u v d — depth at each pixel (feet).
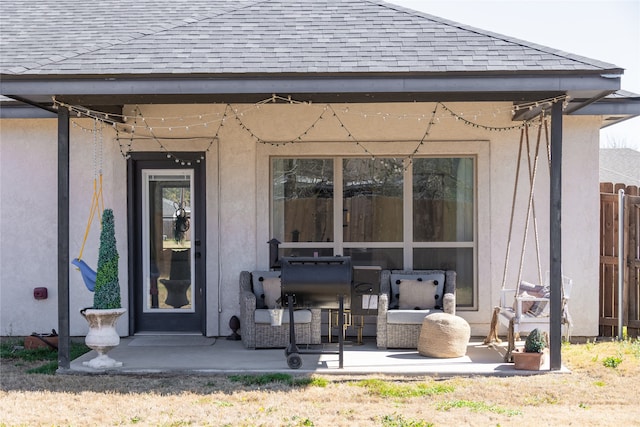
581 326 34.94
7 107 34.45
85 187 35.37
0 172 35.63
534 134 34.96
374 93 27.50
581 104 29.89
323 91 26.86
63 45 35.68
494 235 35.06
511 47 28.40
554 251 28.02
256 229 35.40
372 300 32.22
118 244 35.19
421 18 31.22
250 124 35.29
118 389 26.04
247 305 32.32
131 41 29.14
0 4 41.16
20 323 35.73
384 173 35.53
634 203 35.76
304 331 32.17
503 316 31.53
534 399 24.63
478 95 28.04
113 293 28.89
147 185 35.65
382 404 24.12
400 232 35.50
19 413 23.16
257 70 26.68
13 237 35.65
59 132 28.25
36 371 29.04
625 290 35.88
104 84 26.86
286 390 25.82
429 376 27.84
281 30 30.25
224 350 32.22
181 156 35.24
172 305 35.88
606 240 36.73
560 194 27.89
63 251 28.43
